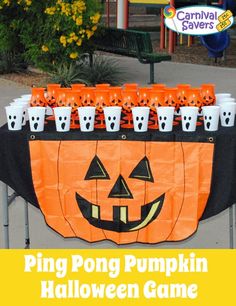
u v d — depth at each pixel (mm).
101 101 3848
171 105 3846
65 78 9438
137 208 3691
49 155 3676
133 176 3660
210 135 3572
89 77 9602
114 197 3691
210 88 3910
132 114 3705
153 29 18484
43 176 3705
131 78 10406
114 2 25766
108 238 3750
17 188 3736
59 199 3719
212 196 3650
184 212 3666
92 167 3668
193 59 12820
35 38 9828
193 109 3609
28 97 4152
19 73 10805
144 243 3746
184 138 3598
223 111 3721
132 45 10148
